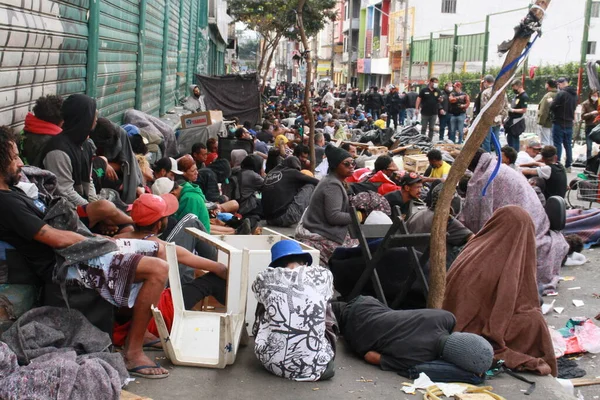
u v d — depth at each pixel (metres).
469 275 5.54
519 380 4.99
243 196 10.00
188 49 25.11
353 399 4.47
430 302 5.42
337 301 5.88
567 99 15.80
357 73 67.50
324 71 88.75
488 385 4.85
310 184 9.97
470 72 31.23
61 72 7.20
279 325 4.62
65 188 5.55
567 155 16.11
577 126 21.00
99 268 4.43
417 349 4.86
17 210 4.30
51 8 6.64
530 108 23.44
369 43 60.78
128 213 6.51
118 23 10.34
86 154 6.04
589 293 7.77
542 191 10.53
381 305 5.36
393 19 49.97
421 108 21.22
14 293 4.41
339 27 80.00
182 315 5.10
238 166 11.30
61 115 5.69
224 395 4.39
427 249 5.89
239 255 5.24
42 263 4.47
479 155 7.79
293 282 4.67
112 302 4.45
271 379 4.67
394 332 4.98
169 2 17.92
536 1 4.98
